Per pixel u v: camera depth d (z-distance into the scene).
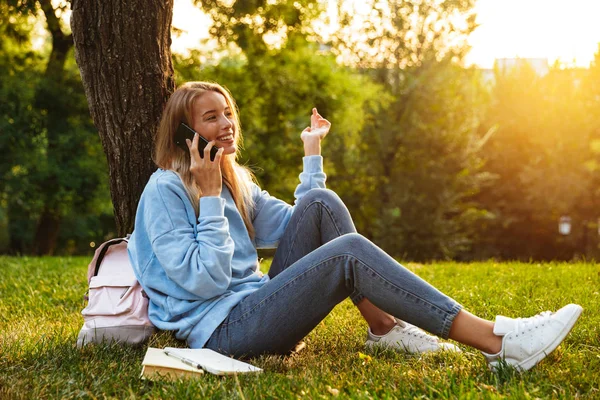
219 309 2.83
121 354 2.89
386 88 21.34
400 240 20.78
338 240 2.70
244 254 3.12
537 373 2.49
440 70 20.91
